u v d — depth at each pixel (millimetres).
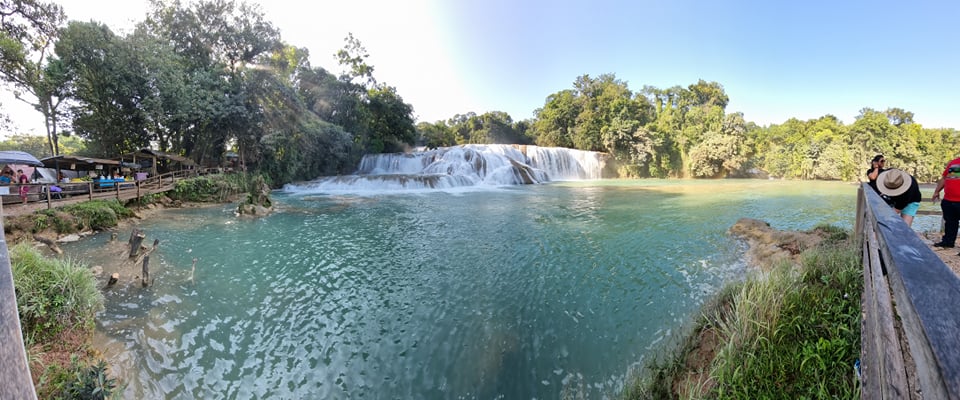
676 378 4668
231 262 10234
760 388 3633
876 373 2221
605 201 22625
